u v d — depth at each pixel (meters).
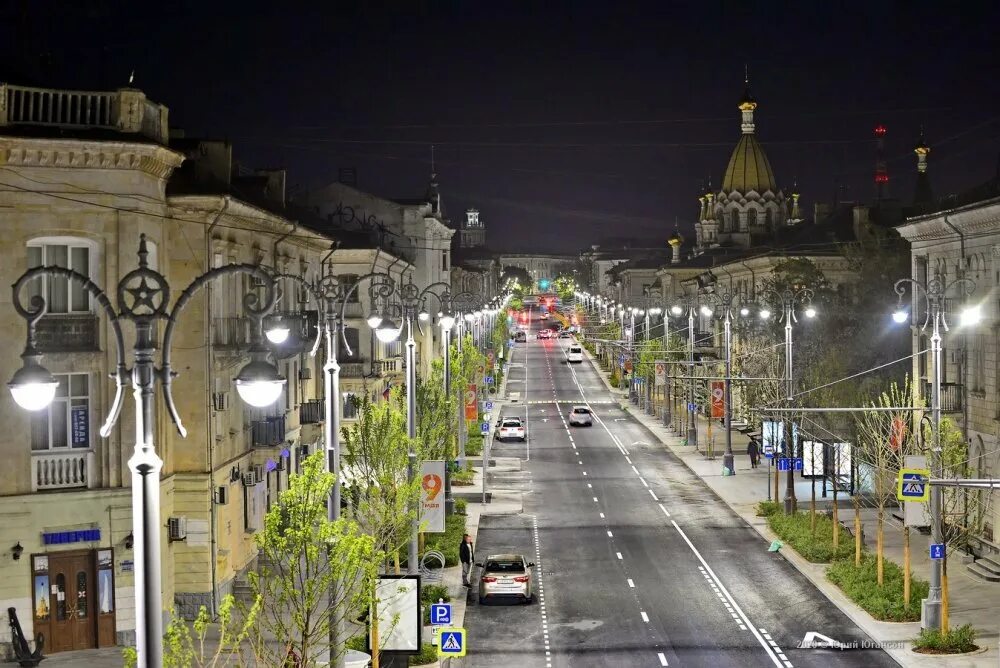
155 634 21.66
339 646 36.31
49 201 54.69
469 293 132.38
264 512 72.81
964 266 78.62
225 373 65.50
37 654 51.84
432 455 84.50
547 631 59.34
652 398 173.00
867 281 132.88
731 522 89.69
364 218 149.62
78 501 55.03
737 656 54.38
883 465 68.81
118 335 22.44
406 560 73.12
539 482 109.94
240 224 68.94
